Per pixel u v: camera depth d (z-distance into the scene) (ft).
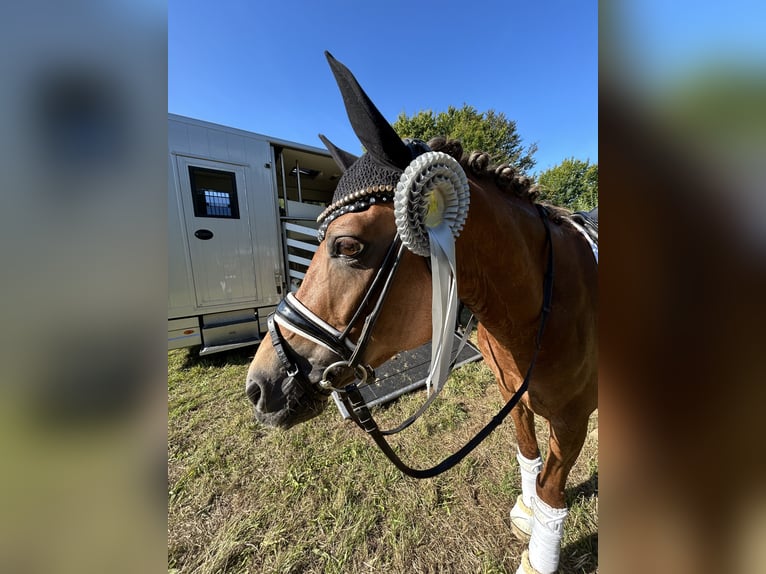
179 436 8.55
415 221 2.43
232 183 13.75
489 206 3.10
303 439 8.21
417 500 6.17
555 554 4.29
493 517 5.81
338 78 2.55
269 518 5.94
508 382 4.52
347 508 6.06
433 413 9.21
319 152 16.40
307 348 2.84
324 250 2.80
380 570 4.98
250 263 14.32
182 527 5.82
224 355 14.71
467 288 3.11
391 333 2.86
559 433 4.03
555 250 3.75
